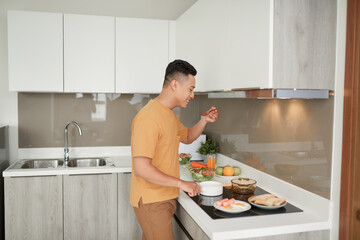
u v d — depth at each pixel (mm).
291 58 1469
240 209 1669
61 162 3066
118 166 2742
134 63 2902
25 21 2674
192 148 3025
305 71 1492
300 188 1783
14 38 2660
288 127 1894
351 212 1488
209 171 2314
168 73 1764
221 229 1445
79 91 2809
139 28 2896
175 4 3350
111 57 2852
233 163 2623
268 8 1434
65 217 2613
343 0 1509
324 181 1605
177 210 2092
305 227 1534
